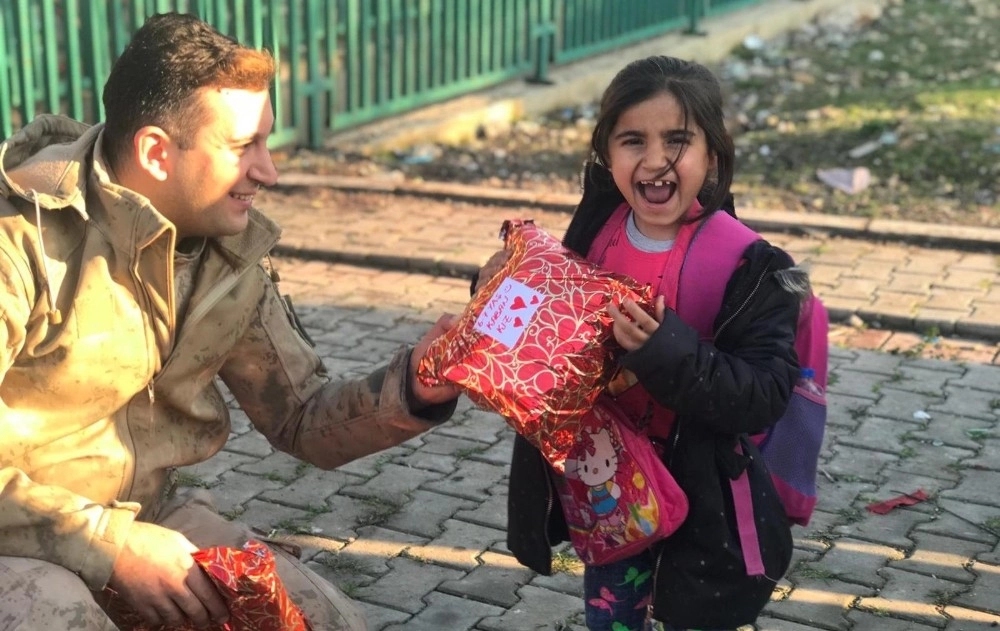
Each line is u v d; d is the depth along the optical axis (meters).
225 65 2.45
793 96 10.47
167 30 2.47
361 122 9.14
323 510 4.24
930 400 5.11
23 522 2.38
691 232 2.65
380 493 4.36
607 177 2.77
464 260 6.77
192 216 2.54
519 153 9.16
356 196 7.97
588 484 2.67
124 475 2.65
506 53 10.12
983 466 4.54
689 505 2.63
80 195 2.45
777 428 2.89
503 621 3.57
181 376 2.69
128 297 2.53
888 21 13.52
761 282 2.57
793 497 2.89
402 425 2.76
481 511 4.23
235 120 2.47
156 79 2.43
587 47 10.93
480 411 5.05
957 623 3.54
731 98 10.42
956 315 5.91
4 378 2.47
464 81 9.77
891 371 5.39
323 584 2.83
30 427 2.51
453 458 4.64
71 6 7.38
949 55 11.93
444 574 3.83
